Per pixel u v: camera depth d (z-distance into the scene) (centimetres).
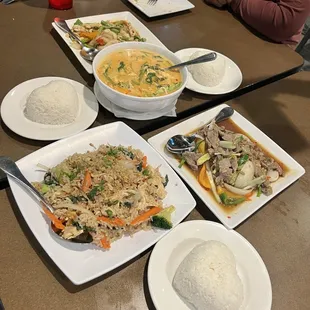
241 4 85
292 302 42
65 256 39
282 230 49
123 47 61
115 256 40
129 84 56
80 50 65
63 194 43
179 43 75
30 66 62
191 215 48
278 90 71
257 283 41
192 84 65
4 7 74
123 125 52
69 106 52
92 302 38
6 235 41
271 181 52
